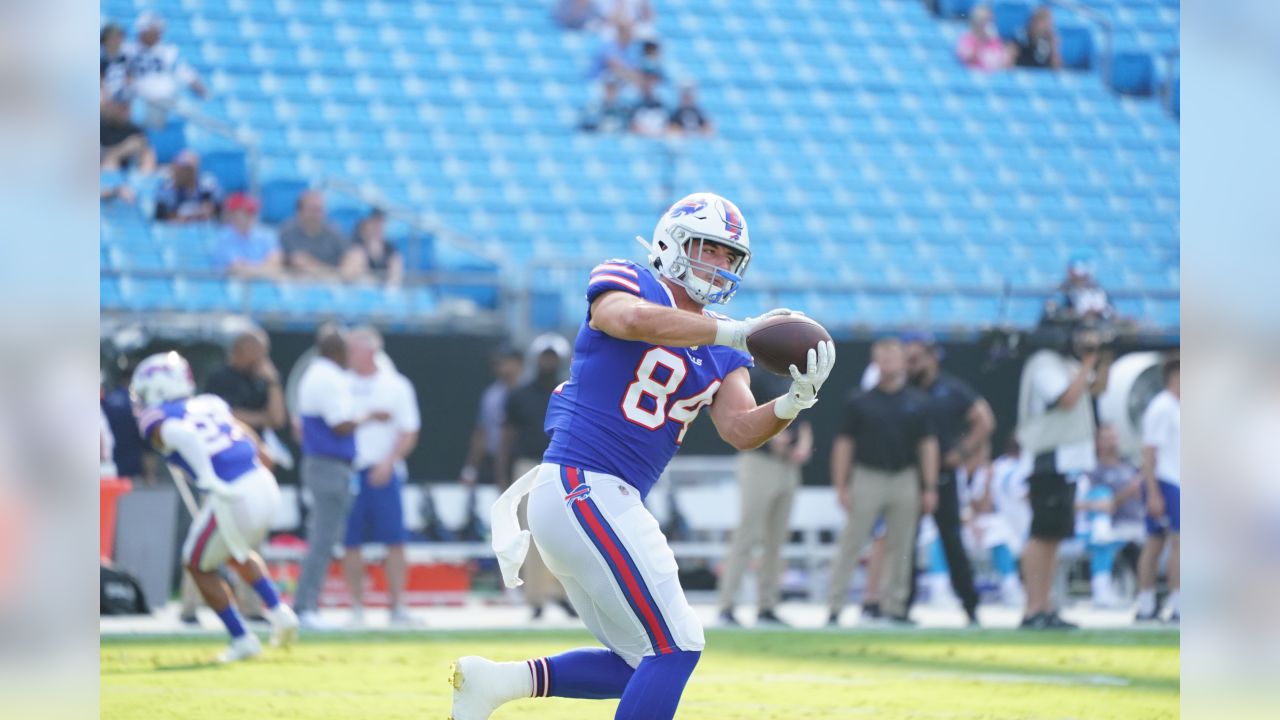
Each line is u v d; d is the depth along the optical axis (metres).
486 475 47.34
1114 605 43.72
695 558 46.84
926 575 45.47
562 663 15.94
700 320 14.45
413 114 68.62
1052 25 76.88
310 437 33.22
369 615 39.72
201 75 67.50
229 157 60.00
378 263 55.06
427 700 21.52
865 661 27.61
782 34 76.56
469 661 15.73
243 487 26.42
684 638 14.94
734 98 73.12
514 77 71.00
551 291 51.59
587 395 15.38
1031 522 35.03
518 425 36.88
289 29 70.56
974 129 73.50
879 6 78.38
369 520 35.44
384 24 72.00
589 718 20.17
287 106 67.56
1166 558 42.38
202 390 41.56
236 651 26.59
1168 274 68.56
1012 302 54.06
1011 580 44.00
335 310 53.72
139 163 58.75
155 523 36.81
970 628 34.94
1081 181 72.06
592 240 65.06
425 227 58.94
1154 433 36.81
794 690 23.30
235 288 53.41
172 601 40.66
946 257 67.00
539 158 68.12
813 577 46.75
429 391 47.44
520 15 73.38
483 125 68.88
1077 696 22.73
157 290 52.62
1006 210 70.00
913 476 35.50
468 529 46.84
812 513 46.88
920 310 58.56
